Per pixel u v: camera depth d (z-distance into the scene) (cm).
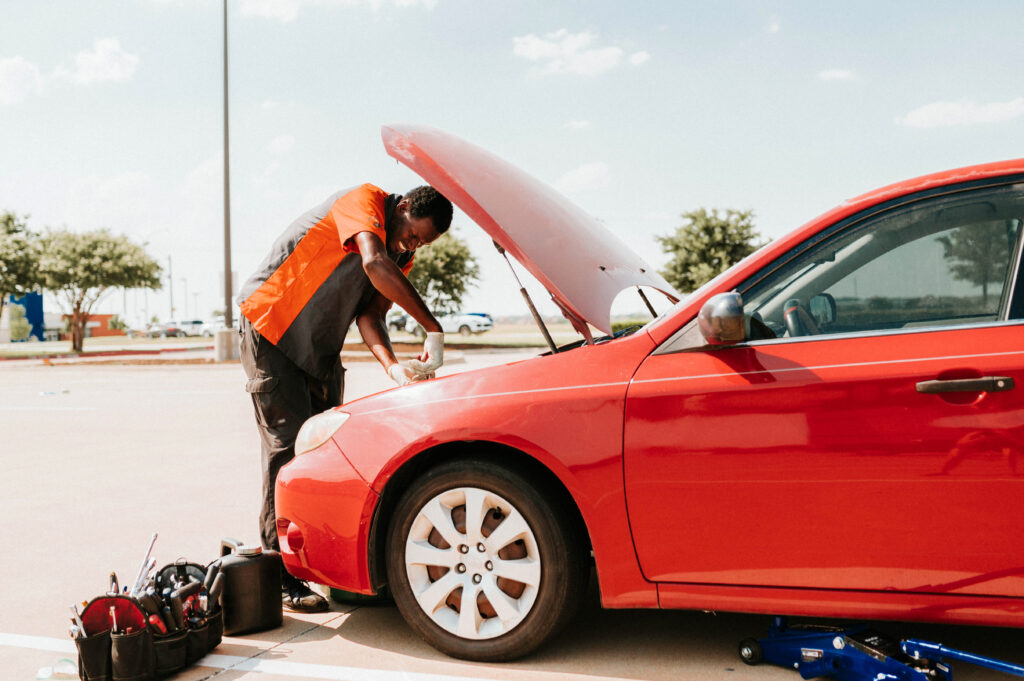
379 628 323
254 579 318
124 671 264
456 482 282
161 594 286
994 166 254
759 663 275
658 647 294
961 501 233
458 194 295
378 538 300
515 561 277
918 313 250
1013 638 286
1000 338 237
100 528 494
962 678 254
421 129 321
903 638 276
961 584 234
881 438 239
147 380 1853
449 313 4188
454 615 288
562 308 293
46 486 632
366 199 343
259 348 360
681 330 269
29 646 312
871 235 260
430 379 325
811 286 262
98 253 3559
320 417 317
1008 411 229
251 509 538
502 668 278
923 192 257
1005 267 245
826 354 251
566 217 334
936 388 235
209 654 299
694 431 256
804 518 246
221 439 874
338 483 299
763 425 250
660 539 260
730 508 253
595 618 326
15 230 3662
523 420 273
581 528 281
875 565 241
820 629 261
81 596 372
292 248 359
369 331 380
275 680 274
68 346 4819
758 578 252
